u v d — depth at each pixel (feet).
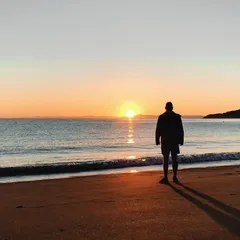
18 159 83.87
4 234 15.81
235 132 252.83
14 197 24.29
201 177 33.76
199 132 252.01
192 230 16.15
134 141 159.53
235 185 28.58
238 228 16.46
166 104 30.60
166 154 30.27
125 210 20.08
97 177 34.24
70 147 125.29
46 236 15.47
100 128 357.00
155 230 16.19
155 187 27.76
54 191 26.53
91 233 15.83
